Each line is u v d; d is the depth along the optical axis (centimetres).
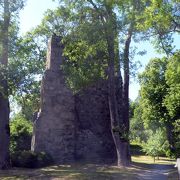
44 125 2539
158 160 3506
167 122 3797
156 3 1464
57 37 2633
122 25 2131
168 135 3759
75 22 2173
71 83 2267
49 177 1723
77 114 2656
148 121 4222
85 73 2211
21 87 2250
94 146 2645
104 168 2095
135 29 2164
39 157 2325
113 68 2214
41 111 2562
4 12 2091
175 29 1617
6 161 2133
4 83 2084
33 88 2612
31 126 3656
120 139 2205
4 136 2141
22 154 2273
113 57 2186
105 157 2638
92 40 2138
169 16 1490
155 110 3894
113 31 2130
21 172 1941
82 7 2139
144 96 4056
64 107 2581
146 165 2517
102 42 2170
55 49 2609
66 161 2519
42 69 3441
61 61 2591
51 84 2583
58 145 2528
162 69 3944
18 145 3116
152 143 3812
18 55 2308
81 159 2597
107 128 2705
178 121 2811
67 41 2231
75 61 2409
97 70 2227
